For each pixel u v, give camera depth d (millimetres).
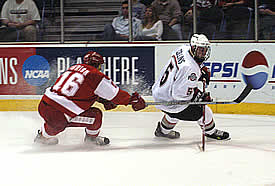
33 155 15727
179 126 22641
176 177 12758
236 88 27469
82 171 13484
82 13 29797
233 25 28719
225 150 16594
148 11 29562
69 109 15578
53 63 28969
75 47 28938
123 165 14234
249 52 27125
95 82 15648
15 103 28984
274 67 26391
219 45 27547
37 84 28953
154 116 26406
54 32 29922
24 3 29828
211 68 27656
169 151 16406
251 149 16781
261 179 12555
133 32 29828
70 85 15547
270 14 28000
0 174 13195
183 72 16031
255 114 27000
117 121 24375
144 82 28828
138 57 28812
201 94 16938
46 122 16047
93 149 16750
